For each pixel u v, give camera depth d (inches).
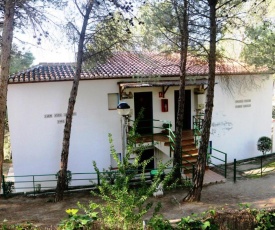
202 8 407.5
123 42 455.8
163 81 551.8
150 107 588.1
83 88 528.7
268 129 682.8
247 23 429.7
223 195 446.6
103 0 409.1
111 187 257.6
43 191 514.3
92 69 548.7
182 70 473.7
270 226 263.6
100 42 454.9
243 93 640.4
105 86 539.2
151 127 586.6
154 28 450.0
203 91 598.9
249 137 662.5
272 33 449.4
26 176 508.1
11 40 325.7
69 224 231.0
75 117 529.0
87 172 543.8
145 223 237.0
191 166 526.3
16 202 455.8
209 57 392.2
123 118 550.0
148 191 253.4
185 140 565.0
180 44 466.6
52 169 526.3
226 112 629.3
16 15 352.5
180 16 436.8
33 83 500.7
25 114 504.4
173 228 243.4
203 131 410.0
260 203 405.1
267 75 642.2
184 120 620.1
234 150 648.4
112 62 618.8
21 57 563.8
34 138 513.3
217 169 594.6
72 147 533.0
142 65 613.6
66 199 462.6
